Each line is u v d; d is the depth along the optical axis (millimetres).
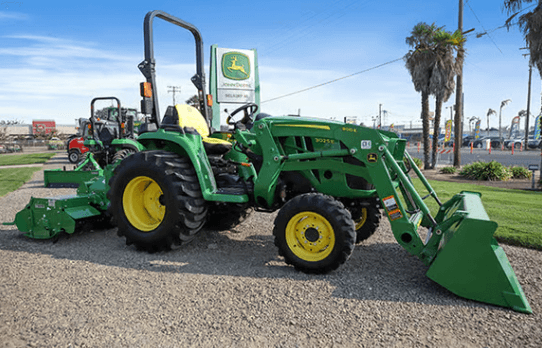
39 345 2309
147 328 2512
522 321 2605
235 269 3646
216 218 5027
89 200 4836
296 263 3520
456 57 16469
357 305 2859
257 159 4305
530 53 11625
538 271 3555
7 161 20281
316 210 3418
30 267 3664
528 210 6188
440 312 2742
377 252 4199
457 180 12227
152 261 3873
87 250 4238
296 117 4121
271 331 2482
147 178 4105
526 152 29359
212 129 5191
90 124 11242
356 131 3551
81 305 2838
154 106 4352
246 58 16188
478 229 2838
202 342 2354
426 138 17188
